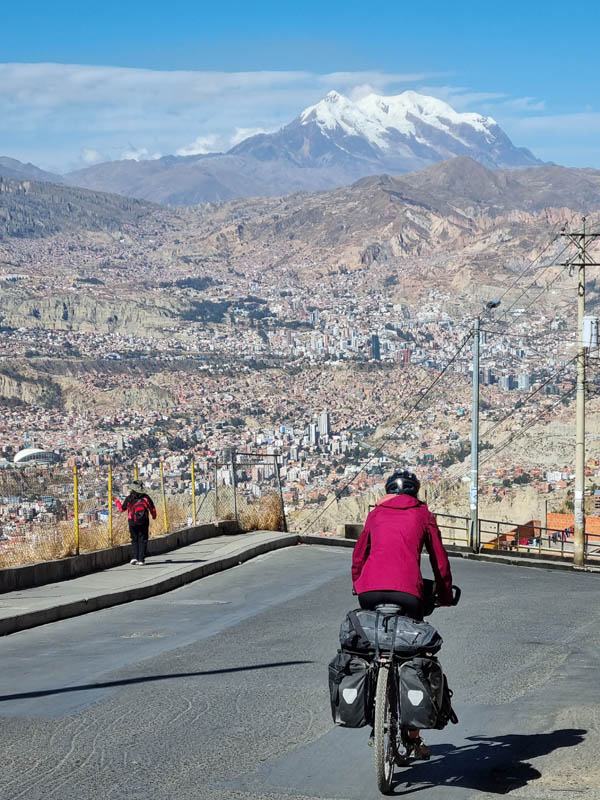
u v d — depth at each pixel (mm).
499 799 7043
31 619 16016
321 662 12359
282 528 34844
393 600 7352
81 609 17562
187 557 25578
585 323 41094
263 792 7191
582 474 40906
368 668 7277
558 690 10742
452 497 95000
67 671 11891
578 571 37312
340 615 16766
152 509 23906
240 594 20188
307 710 9742
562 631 15266
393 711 7215
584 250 41969
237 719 9375
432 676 7254
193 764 7883
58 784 7352
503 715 9586
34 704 10023
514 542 48875
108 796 7082
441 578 7723
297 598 19344
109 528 24625
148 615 17188
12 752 8211
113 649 13570
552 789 7242
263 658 12695
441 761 8016
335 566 25734
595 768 7727
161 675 11562
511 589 22000
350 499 86625
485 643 14016
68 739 8641
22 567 19531
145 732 8883
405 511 7684
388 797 7094
